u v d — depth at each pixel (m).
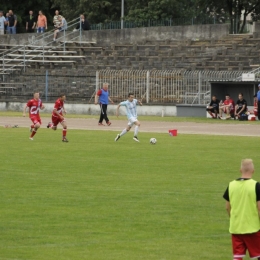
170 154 71.81
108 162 65.44
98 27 195.75
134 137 84.62
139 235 37.22
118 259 32.56
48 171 59.53
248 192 28.50
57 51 179.25
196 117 135.00
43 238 36.50
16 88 163.50
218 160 66.88
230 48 164.88
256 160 66.50
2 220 40.56
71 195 48.31
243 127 110.00
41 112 154.75
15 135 93.25
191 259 32.66
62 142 84.06
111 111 147.25
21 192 49.47
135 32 185.75
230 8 191.88
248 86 134.12
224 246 35.03
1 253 33.53
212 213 42.59
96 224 39.69
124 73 150.12
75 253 33.62
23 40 190.00
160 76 146.38
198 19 187.88
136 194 48.78
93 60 173.38
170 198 47.34
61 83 159.25
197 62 160.12
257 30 177.62
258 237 28.38
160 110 142.50
